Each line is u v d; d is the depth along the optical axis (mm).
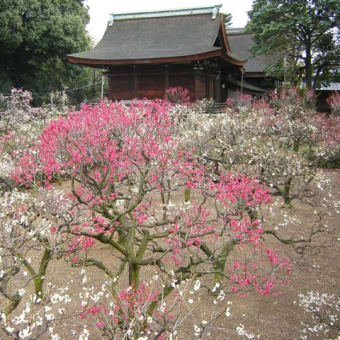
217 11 35875
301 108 20672
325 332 6539
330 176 18078
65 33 40312
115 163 6504
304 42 29656
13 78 43094
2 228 5395
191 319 7148
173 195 14672
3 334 5992
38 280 6883
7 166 10156
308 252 10188
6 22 35375
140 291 5074
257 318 7305
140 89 32188
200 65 29922
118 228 6891
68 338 6449
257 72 42344
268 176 10812
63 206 6703
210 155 12344
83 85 48750
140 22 37844
